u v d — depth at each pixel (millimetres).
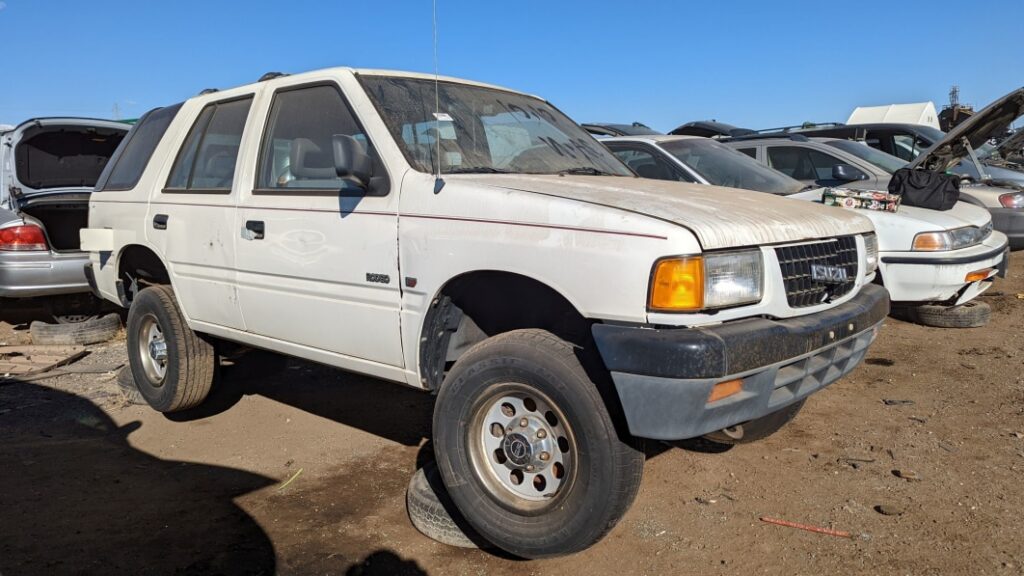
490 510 2957
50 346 6727
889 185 6688
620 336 2584
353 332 3439
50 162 8203
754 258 2756
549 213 2807
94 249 5113
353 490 3764
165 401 4645
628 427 2611
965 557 2967
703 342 2492
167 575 2971
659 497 3568
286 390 5438
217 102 4441
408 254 3168
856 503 3449
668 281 2545
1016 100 6344
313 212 3564
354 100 3566
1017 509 3334
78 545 3201
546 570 2990
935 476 3705
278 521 3434
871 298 3334
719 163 6668
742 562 2992
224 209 4035
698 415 2553
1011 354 5805
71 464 4137
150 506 3596
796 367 2873
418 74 3971
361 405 5086
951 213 6348
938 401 4824
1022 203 9102
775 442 4211
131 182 4910
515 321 3314
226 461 4176
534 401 2867
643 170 6715
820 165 7902
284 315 3764
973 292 6352
